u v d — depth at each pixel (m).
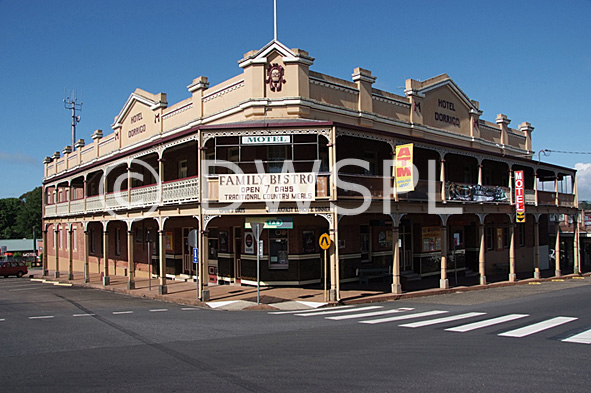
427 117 24.83
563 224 44.03
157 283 24.45
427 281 23.47
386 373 7.34
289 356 8.52
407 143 19.72
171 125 24.30
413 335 10.55
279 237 20.44
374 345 9.45
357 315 14.13
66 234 40.81
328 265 21.00
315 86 19.75
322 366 7.79
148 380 7.07
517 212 25.11
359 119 21.19
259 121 18.12
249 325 12.27
